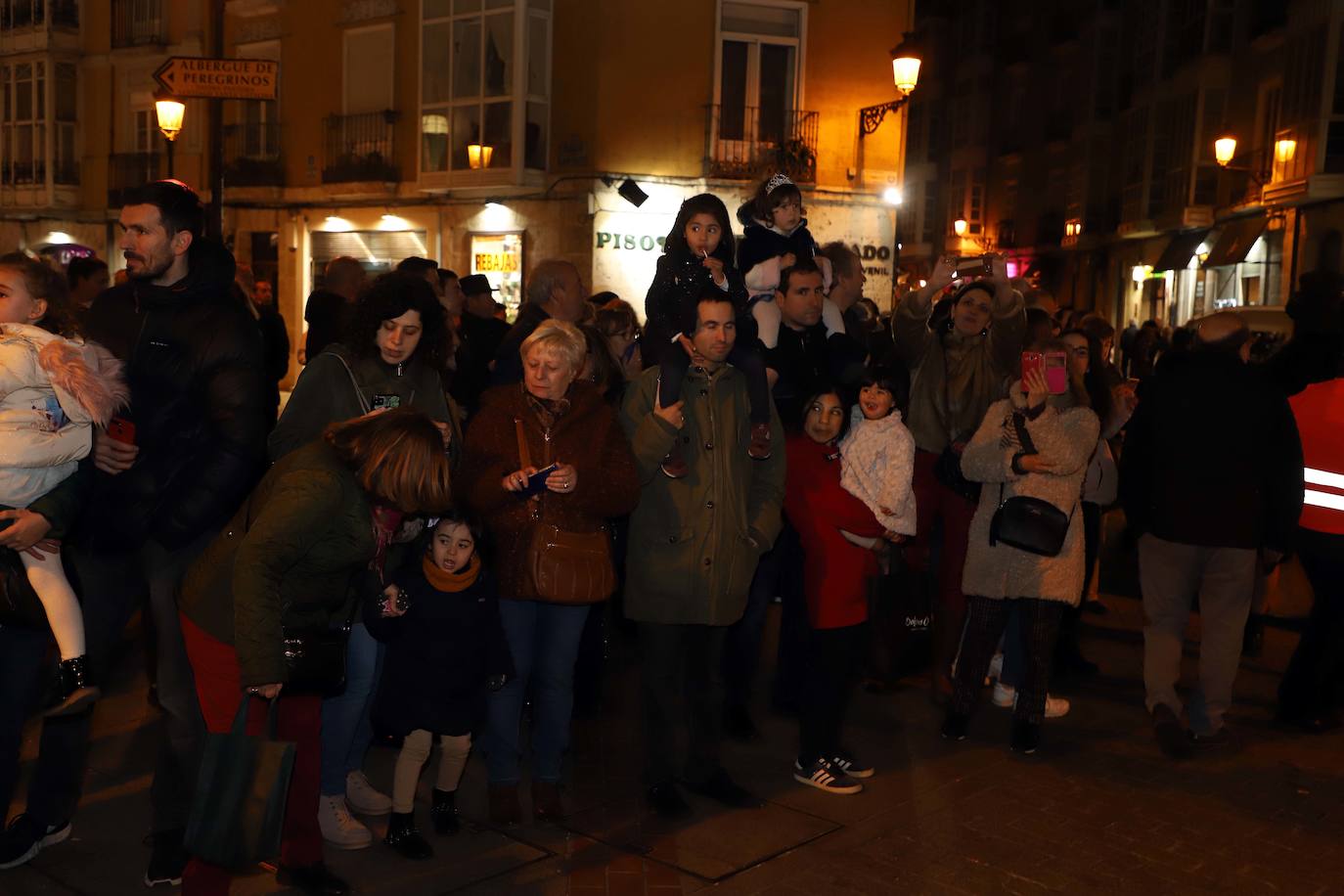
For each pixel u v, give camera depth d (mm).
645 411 4668
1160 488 5598
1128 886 4219
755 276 5512
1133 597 8820
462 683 4184
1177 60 31609
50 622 3693
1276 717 6117
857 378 5262
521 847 4332
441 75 22078
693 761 4840
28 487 3598
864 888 4109
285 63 24641
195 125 26516
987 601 5547
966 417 6047
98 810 4480
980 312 6078
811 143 20891
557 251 21141
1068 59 39188
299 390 4258
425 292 4293
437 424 3939
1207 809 4945
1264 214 26922
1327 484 5789
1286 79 25734
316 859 3922
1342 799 5102
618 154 20469
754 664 5594
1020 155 42375
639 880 4094
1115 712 6195
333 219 24281
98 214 28875
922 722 5914
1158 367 5758
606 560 4395
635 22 20281
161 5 27453
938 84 48094
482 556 4352
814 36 20781
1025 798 4988
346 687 4230
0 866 3980
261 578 3354
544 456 4297
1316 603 5965
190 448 3891
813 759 5027
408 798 4246
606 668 6492
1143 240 34219
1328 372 5926
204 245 3996
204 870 3521
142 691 5832
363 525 3545
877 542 4992
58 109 28734
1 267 3742
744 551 4641
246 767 3352
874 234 21453
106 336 3963
